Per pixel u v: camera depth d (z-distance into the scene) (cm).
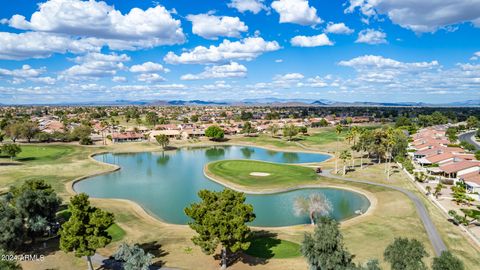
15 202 6569
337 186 11200
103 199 9700
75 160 16012
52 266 5422
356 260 5547
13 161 15300
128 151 19725
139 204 9569
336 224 4688
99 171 13725
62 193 10231
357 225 7369
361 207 9219
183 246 6281
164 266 5434
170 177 13162
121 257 5106
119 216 8062
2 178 11812
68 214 7931
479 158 13738
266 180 11988
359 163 15375
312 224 7712
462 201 9019
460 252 5881
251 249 6150
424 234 6700
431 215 7888
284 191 10875
